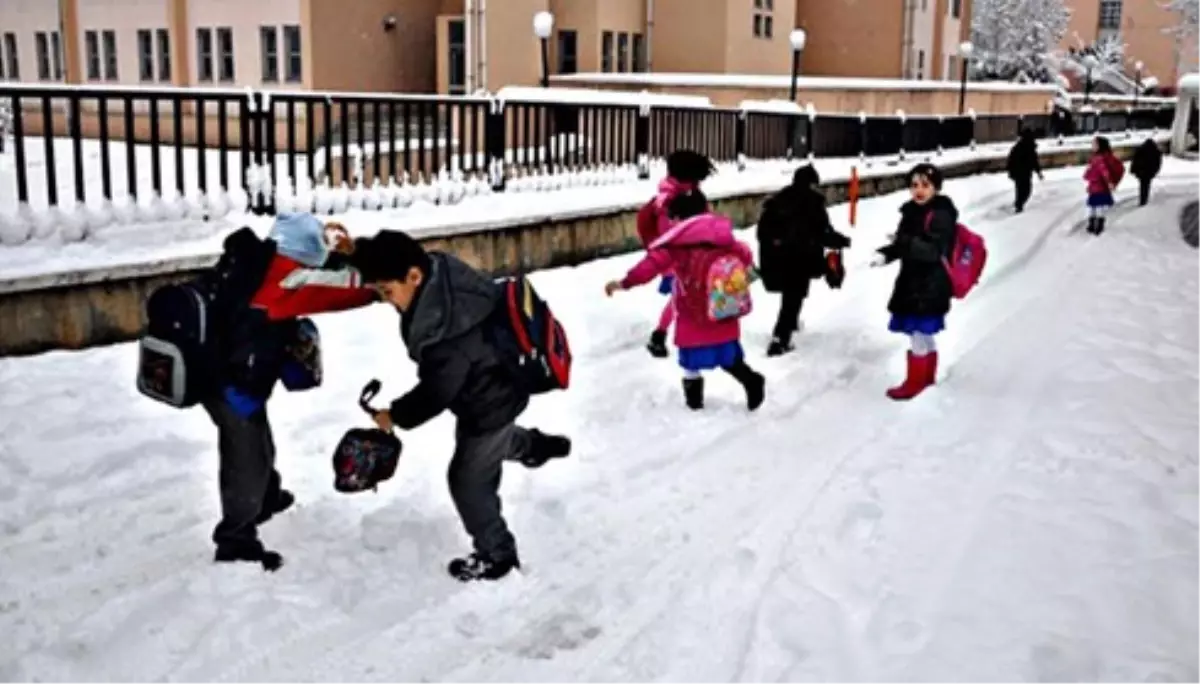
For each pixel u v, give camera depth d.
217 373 4.29
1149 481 5.81
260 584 4.43
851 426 6.76
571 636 4.14
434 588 4.48
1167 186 25.33
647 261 6.75
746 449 6.27
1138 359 8.58
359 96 9.92
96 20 29.77
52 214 7.79
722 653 4.01
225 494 4.52
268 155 9.23
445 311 4.12
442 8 29.58
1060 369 8.22
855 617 4.27
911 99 31.09
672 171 8.37
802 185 8.39
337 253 4.34
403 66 28.67
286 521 5.06
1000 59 52.38
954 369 8.17
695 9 30.83
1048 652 3.95
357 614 4.26
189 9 27.94
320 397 6.89
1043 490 5.65
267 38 26.81
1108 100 48.66
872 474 5.84
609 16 29.55
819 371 8.07
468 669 3.89
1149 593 4.48
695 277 6.77
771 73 33.25
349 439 4.31
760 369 8.08
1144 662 3.90
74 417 6.22
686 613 4.30
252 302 4.27
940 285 7.30
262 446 4.52
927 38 38.22
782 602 4.37
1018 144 19.31
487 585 4.50
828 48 37.03
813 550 4.88
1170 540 5.05
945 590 4.47
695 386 6.97
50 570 4.52
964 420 6.86
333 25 26.39
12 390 6.55
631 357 8.27
